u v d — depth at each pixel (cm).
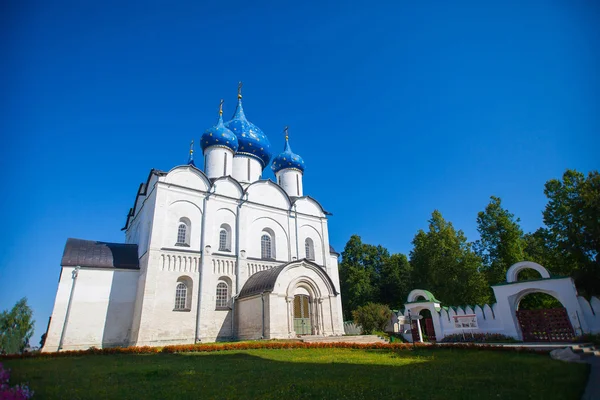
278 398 866
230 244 3222
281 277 2812
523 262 2506
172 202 2992
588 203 2453
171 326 2677
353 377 1132
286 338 2617
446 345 1914
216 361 1594
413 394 882
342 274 5612
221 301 3034
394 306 5175
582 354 1465
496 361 1391
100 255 2881
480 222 3981
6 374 784
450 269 3847
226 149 3728
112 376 1169
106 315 2695
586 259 2605
